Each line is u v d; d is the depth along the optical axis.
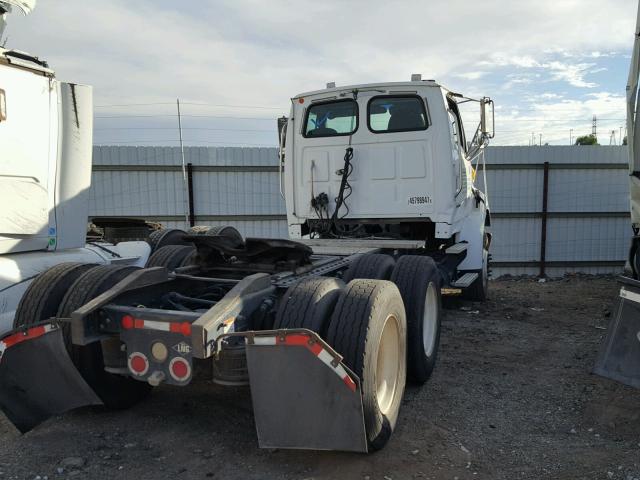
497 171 11.48
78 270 3.99
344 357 3.12
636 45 5.96
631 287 3.79
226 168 11.29
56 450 3.43
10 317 4.41
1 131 4.44
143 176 11.15
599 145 11.48
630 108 6.04
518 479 3.16
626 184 11.63
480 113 6.88
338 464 3.30
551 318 7.78
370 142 6.49
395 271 4.61
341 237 6.86
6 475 3.10
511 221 11.66
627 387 4.67
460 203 6.86
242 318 3.28
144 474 3.16
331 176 6.73
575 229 11.75
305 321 3.21
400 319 3.67
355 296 3.29
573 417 4.11
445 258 7.30
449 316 7.91
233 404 4.21
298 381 2.89
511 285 10.92
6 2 4.78
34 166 4.75
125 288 3.51
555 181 11.58
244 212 11.41
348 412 2.90
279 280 3.89
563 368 5.35
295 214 7.02
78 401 3.66
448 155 6.21
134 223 7.56
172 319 3.09
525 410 4.25
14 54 4.57
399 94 6.31
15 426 3.51
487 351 5.98
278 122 7.18
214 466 3.27
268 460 3.34
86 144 5.28
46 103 4.84
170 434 3.69
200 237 4.29
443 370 5.27
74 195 5.21
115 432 3.71
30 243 4.79
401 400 3.79
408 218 6.45
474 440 3.69
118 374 3.76
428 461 3.37
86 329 3.24
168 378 3.13
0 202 4.48
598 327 7.20
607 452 3.49
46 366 3.50
